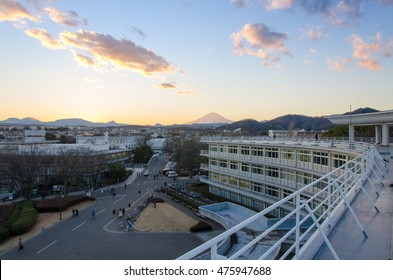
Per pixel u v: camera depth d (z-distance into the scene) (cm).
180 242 2953
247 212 3566
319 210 2742
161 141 14175
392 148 3494
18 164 4806
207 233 3225
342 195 699
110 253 2667
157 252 2688
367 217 759
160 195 5300
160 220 3734
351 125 4131
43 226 3416
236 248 2267
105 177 6669
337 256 480
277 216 3578
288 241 2067
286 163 3497
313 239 604
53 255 2641
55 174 5122
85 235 3186
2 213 4062
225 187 4528
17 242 2989
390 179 1329
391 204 884
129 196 5212
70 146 6588
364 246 569
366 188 1136
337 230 664
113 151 7288
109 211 4206
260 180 3862
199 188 5556
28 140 8731
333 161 2803
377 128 4409
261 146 3881
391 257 515
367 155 1388
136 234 3203
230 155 4500
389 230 657
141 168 8700
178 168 7562
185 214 4016
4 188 5362
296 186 3328
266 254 406
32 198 4956
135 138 12712
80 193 5397
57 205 4256
